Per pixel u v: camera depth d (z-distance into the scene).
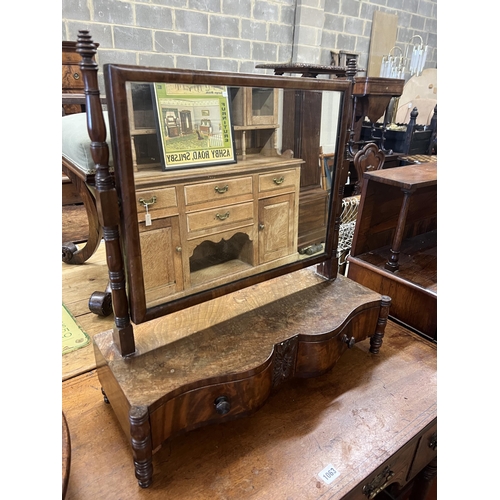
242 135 0.69
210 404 0.65
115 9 1.91
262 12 2.42
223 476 0.63
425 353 0.95
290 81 0.70
